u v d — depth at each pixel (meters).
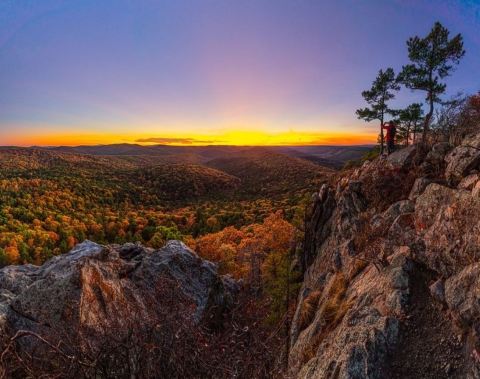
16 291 12.16
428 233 11.32
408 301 9.95
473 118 16.62
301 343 13.95
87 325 6.16
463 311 8.12
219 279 13.89
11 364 3.51
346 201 22.44
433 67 22.45
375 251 14.26
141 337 4.32
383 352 8.70
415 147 20.23
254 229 80.50
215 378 4.24
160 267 12.32
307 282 24.98
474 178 11.35
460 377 7.23
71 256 11.67
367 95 27.95
